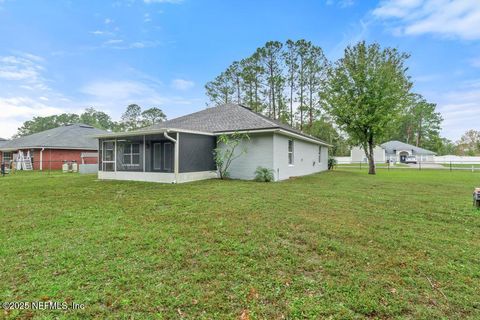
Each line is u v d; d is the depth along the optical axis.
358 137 17.67
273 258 3.30
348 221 4.98
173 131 10.76
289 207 6.10
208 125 13.54
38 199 7.22
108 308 2.29
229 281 2.74
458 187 10.05
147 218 5.15
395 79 17.23
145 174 11.76
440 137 50.84
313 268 3.04
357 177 14.41
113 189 9.05
